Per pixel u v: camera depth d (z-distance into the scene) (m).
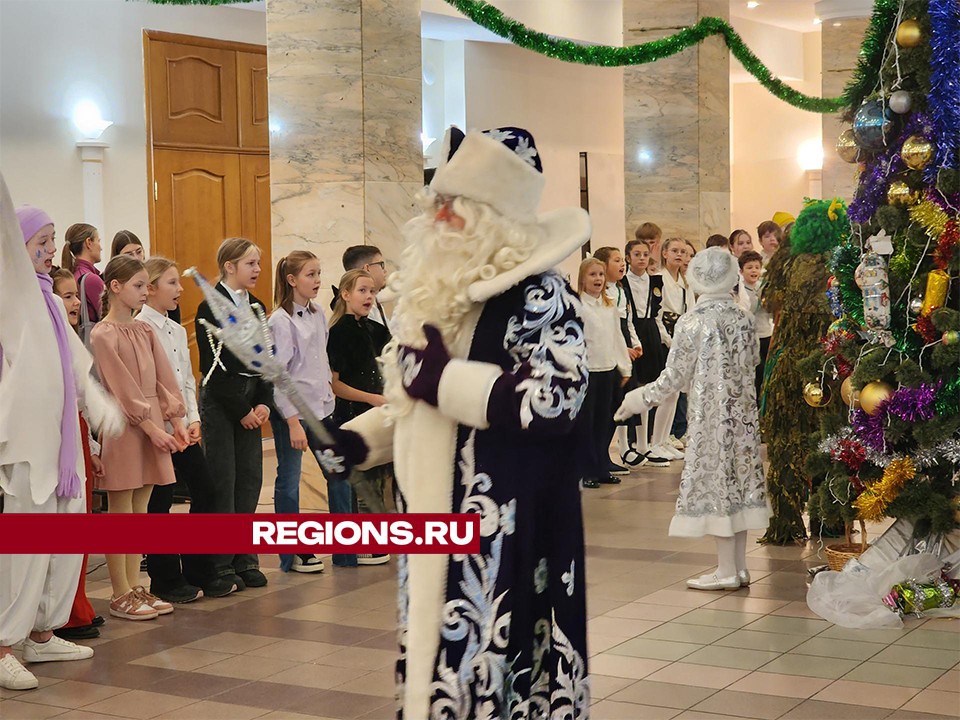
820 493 6.00
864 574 5.68
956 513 5.53
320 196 8.35
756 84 19.62
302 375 6.42
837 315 5.89
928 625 5.43
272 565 6.96
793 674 4.74
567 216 2.89
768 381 7.08
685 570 6.56
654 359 10.11
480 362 2.74
